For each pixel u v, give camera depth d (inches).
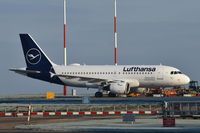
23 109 7219.5
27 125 4586.6
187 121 4884.4
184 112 5369.1
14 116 6136.8
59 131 3966.5
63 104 7209.6
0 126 4586.6
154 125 4360.2
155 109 7022.6
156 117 5546.3
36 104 7411.4
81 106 7204.7
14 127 4375.0
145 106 7529.5
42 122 5044.3
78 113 6033.5
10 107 7342.5
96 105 7150.6
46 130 4062.5
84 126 4313.5
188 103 5369.1
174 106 5413.4
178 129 3826.3
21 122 5093.5
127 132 3821.4
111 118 5546.3
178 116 5467.5
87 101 7116.1
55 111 6811.0
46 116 6205.7
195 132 3703.3
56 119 5511.8
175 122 4655.5
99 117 5816.9
